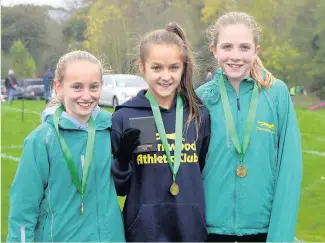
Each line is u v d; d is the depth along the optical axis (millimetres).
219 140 3469
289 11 20719
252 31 3498
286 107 3482
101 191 3322
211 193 3459
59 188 3277
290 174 3383
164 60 3371
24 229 3244
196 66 3734
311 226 6012
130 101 3494
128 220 3383
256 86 3514
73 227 3271
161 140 3395
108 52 19266
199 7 20750
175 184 3338
